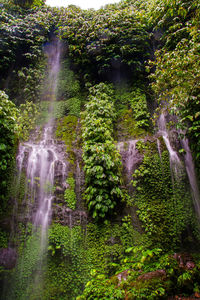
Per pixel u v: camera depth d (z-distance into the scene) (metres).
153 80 8.39
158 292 3.22
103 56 8.52
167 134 6.96
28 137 7.46
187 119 5.56
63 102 8.74
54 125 7.97
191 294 3.28
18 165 5.31
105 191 5.09
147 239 4.86
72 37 9.28
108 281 3.80
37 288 4.32
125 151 6.30
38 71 9.12
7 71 8.75
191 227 5.08
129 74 8.81
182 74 4.82
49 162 6.02
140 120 7.58
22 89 8.67
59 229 4.91
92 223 5.09
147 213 5.16
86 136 6.10
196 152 5.45
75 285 4.38
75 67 9.61
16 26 9.02
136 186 5.57
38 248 4.65
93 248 4.80
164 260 3.92
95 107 7.16
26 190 5.19
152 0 7.22
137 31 8.41
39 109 8.44
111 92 8.31
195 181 5.61
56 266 4.55
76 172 6.04
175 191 5.44
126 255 4.71
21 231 4.70
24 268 4.41
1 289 4.20
